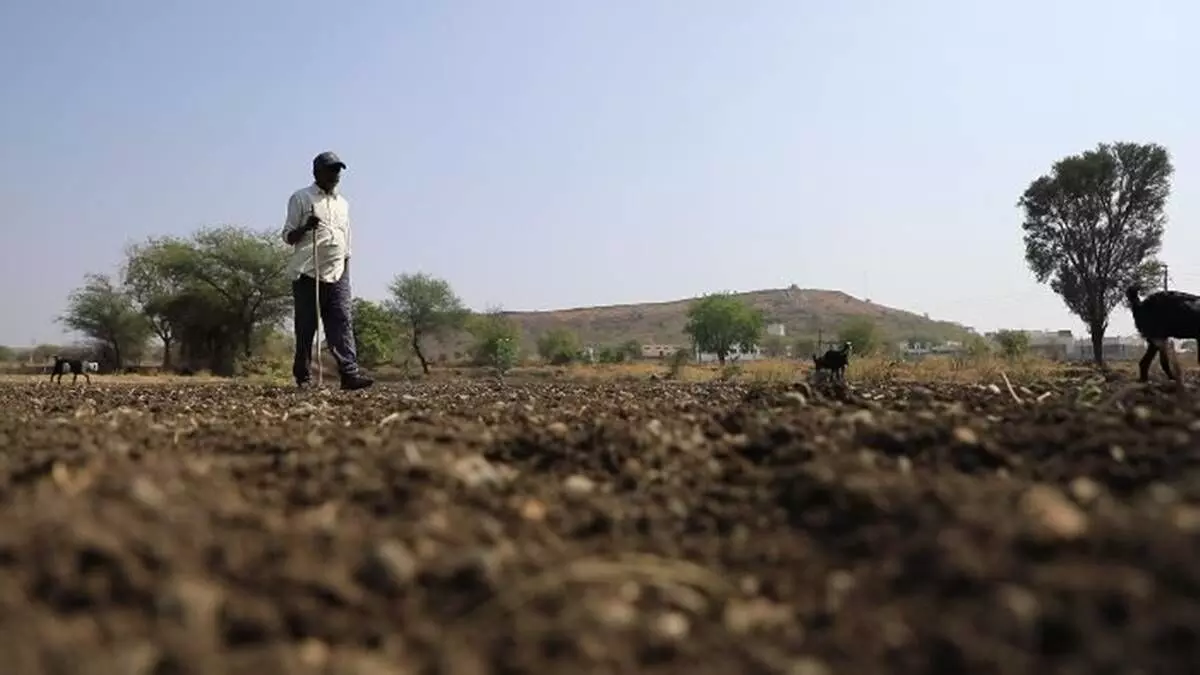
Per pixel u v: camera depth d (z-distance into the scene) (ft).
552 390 44.42
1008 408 17.87
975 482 10.66
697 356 350.43
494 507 10.87
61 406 29.35
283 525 9.57
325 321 37.76
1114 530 7.76
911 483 10.37
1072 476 11.10
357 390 38.29
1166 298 28.07
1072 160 172.96
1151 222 172.76
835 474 10.84
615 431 14.39
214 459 13.52
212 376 183.01
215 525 9.37
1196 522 7.76
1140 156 170.71
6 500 10.32
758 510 10.60
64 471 11.50
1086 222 174.09
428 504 10.68
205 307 228.22
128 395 40.16
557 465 13.41
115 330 250.78
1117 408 16.74
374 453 13.42
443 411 23.25
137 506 9.48
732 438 14.78
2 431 17.54
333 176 37.04
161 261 226.79
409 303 267.18
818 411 17.66
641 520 10.43
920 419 14.98
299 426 19.01
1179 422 13.66
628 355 276.41
